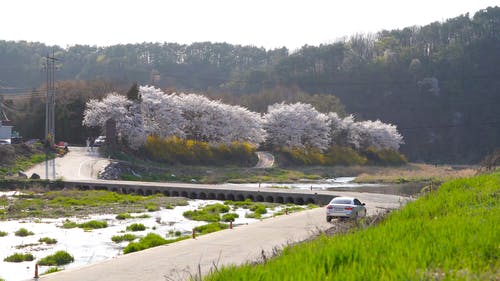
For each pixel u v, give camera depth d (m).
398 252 11.44
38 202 51.00
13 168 78.00
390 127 163.12
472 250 12.06
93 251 27.38
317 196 54.56
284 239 24.73
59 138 114.38
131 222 39.19
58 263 24.25
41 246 28.75
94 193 60.56
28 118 119.06
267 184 89.81
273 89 193.88
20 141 94.44
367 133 157.50
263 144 137.38
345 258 11.43
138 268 18.11
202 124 118.25
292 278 9.63
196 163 111.19
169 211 47.00
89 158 90.38
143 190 66.25
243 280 10.22
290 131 135.00
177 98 119.81
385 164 154.38
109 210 46.72
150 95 110.69
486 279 9.88
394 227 15.52
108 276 16.83
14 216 41.84
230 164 117.50
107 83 137.00
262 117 143.38
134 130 101.19
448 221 16.58
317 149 140.62
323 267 10.23
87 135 114.56
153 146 106.19
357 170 125.44
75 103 116.56
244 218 41.91
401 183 96.94
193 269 17.81
